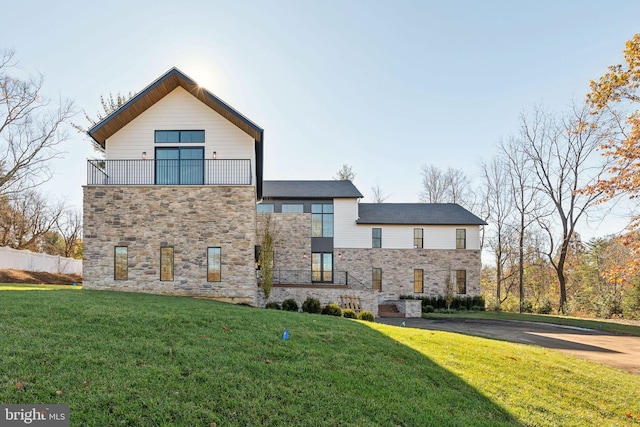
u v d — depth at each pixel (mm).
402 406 4875
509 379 6625
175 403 4160
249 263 13828
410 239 25953
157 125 15328
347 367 5941
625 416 5801
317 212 25656
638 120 11852
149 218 13883
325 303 19609
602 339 13625
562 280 27094
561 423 5227
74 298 8984
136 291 13531
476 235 26031
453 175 41344
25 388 4125
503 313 22922
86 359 4953
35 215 34438
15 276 20141
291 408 4414
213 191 14078
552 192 27719
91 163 14609
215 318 8000
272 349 6336
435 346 8180
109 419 3744
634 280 21141
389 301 25359
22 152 24719
